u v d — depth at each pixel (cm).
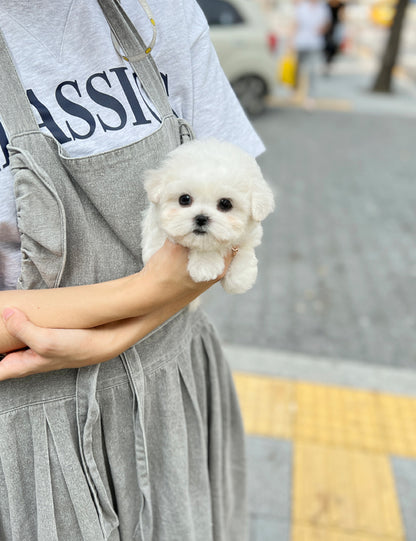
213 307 411
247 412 298
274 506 242
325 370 336
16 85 102
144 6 120
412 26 2491
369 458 269
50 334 102
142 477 126
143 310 109
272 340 370
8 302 106
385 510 242
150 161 115
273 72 962
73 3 110
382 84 1246
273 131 927
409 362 350
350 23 2653
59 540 120
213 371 150
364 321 397
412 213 602
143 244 119
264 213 116
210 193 111
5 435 113
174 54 130
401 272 472
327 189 672
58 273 111
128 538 133
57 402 116
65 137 108
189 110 136
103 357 109
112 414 122
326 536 229
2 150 103
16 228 108
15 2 104
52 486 117
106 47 115
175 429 132
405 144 880
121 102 116
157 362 127
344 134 928
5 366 105
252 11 923
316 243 523
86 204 113
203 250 109
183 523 134
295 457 269
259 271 468
